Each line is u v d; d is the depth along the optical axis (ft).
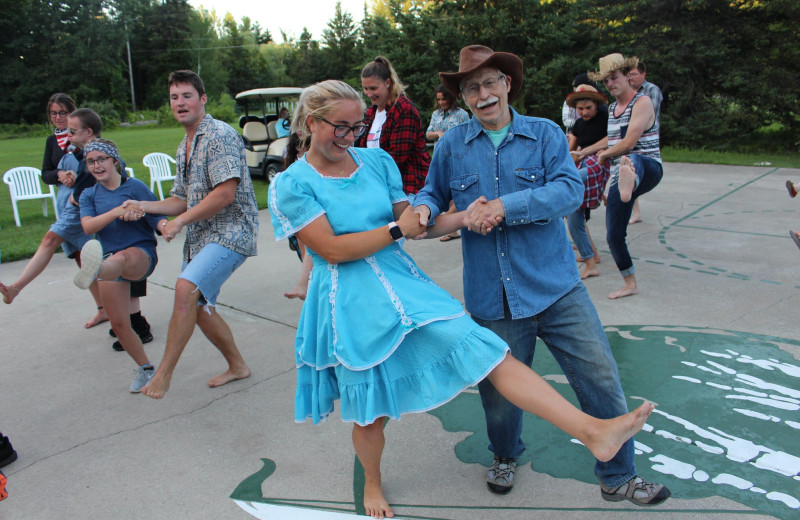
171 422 10.57
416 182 14.20
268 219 28.30
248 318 15.62
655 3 56.13
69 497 8.54
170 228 9.93
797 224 22.40
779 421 9.53
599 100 17.71
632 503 7.82
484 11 64.95
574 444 9.22
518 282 7.28
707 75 55.31
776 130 60.39
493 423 7.91
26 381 12.42
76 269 20.85
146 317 15.99
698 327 13.32
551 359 12.16
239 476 8.91
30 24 156.25
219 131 10.57
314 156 7.13
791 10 51.67
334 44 180.75
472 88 7.24
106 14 174.40
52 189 30.30
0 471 9.23
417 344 6.87
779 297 14.94
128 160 60.90
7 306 17.15
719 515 7.50
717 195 29.09
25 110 152.97
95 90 160.66
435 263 19.77
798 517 7.41
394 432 9.88
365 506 7.95
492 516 7.72
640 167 14.44
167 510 8.18
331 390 7.45
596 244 21.22
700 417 9.76
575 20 62.90
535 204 6.82
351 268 7.01
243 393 11.54
